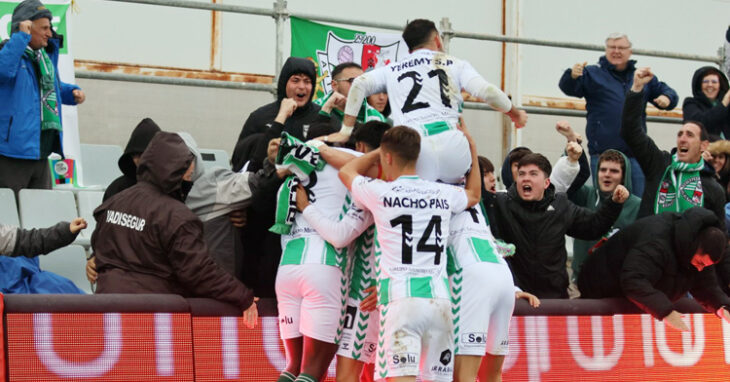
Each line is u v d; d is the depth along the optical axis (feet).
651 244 30.45
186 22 50.26
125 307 26.05
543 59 57.31
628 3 59.00
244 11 44.34
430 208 24.81
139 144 29.91
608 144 43.06
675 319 29.66
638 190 42.45
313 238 25.89
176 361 26.43
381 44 44.88
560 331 30.48
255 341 27.30
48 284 29.37
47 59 37.40
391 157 24.97
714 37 60.85
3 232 27.45
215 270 26.53
